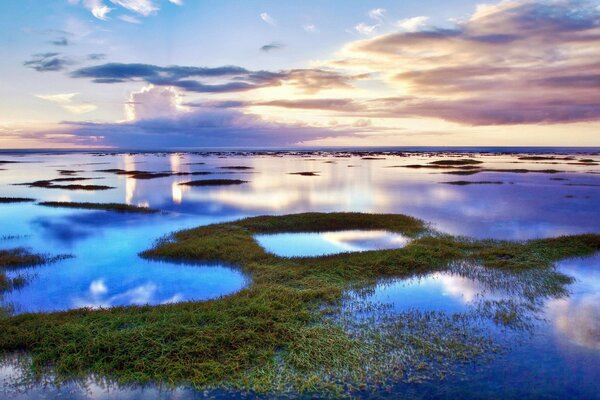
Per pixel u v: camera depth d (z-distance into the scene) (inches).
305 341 414.0
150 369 369.7
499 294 552.1
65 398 339.3
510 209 1246.3
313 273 630.5
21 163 4205.2
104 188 1856.5
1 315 502.6
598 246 768.9
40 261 737.0
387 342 417.1
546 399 331.3
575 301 526.0
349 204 1370.6
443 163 3622.0
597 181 2042.3
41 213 1230.3
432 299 536.7
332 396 337.7
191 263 717.3
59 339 412.2
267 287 561.9
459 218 1104.8
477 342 418.6
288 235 927.0
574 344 414.3
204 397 338.0
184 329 422.6
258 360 383.2
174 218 1145.4
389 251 733.9
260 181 2159.2
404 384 351.9
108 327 437.4
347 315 484.4
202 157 5836.6
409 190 1740.9
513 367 374.9
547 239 812.0
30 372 374.3
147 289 602.9
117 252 794.8
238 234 901.8
